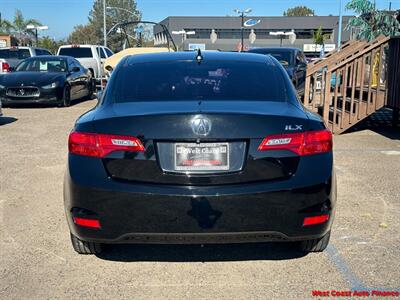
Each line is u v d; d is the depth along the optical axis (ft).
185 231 10.54
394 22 42.91
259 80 13.03
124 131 10.63
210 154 10.52
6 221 15.37
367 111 31.37
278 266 12.28
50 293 10.98
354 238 13.93
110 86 12.93
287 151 10.69
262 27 276.82
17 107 47.06
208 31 278.46
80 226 10.97
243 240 10.82
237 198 10.40
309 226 10.87
